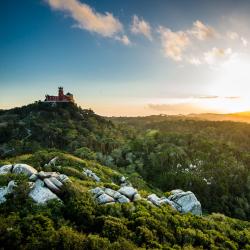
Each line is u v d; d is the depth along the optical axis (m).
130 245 36.59
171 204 57.50
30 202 43.06
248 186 143.38
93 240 35.38
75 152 150.62
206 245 44.41
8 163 72.81
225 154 176.62
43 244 34.31
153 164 154.00
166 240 42.09
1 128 179.75
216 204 122.88
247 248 48.16
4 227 36.19
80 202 44.06
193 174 141.62
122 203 48.09
